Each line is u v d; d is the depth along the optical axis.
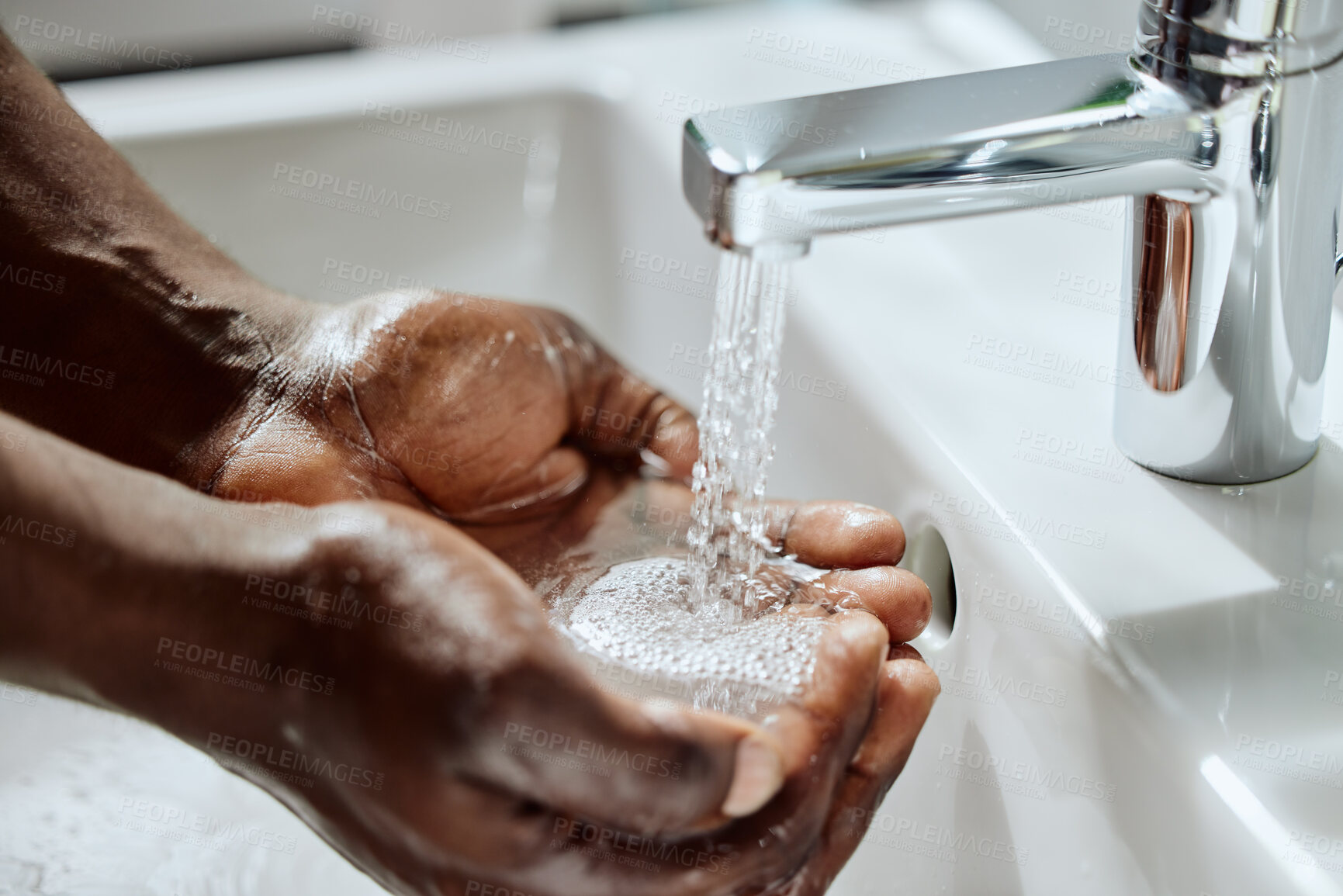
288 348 0.63
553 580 0.63
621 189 0.78
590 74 0.79
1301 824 0.50
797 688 0.55
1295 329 0.56
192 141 0.75
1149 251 0.56
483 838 0.51
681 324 0.73
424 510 0.64
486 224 0.80
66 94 0.77
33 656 0.51
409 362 0.63
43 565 0.51
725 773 0.51
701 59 0.80
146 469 0.62
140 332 0.62
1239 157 0.54
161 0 1.12
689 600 0.61
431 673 0.49
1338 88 0.54
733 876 0.53
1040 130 0.52
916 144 0.52
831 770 0.54
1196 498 0.58
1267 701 0.53
